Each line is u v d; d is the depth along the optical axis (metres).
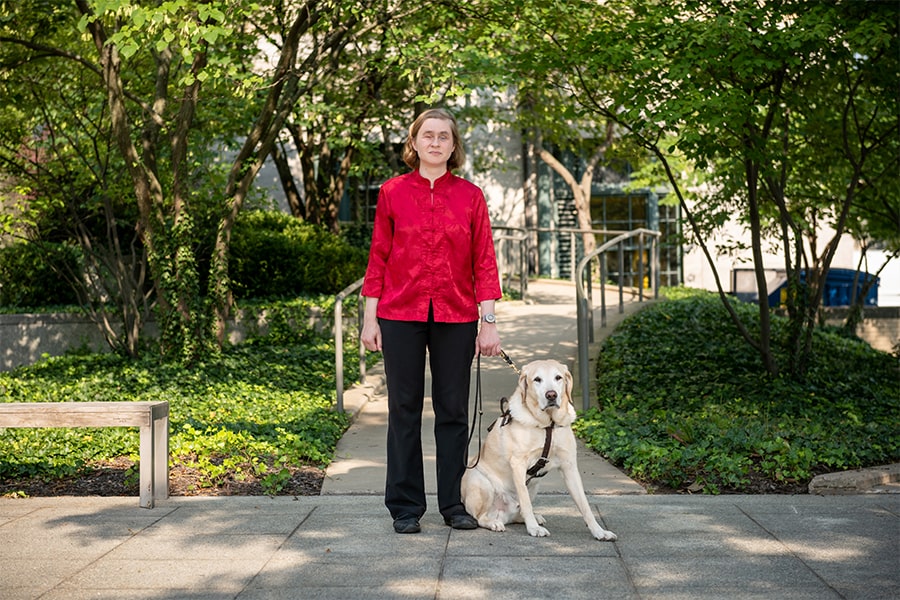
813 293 10.70
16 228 14.05
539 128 20.19
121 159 12.91
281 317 13.64
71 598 3.78
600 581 3.92
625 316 14.00
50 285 14.41
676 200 18.58
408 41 11.23
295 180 21.05
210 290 12.03
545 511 5.31
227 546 4.58
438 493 4.93
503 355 4.89
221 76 10.22
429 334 4.87
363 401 9.71
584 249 21.31
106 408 5.55
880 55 9.01
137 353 12.19
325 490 6.12
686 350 11.86
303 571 4.12
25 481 6.38
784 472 6.00
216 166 14.54
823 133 10.91
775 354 11.76
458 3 10.85
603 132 20.77
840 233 10.38
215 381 10.68
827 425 8.17
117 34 8.55
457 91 10.08
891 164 11.19
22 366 12.23
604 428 7.67
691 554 4.33
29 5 10.70
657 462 6.30
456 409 4.88
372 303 4.90
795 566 4.12
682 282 23.58
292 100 11.58
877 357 13.60
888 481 5.86
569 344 12.22
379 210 4.87
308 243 15.52
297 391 10.34
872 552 4.34
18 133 12.35
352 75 14.65
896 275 25.98
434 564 4.20
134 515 5.31
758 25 8.59
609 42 8.88
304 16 10.50
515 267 22.00
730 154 9.35
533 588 3.84
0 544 4.66
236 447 6.98
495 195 22.45
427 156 4.74
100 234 15.05
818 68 9.08
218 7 8.82
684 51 8.66
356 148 18.03
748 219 13.30
